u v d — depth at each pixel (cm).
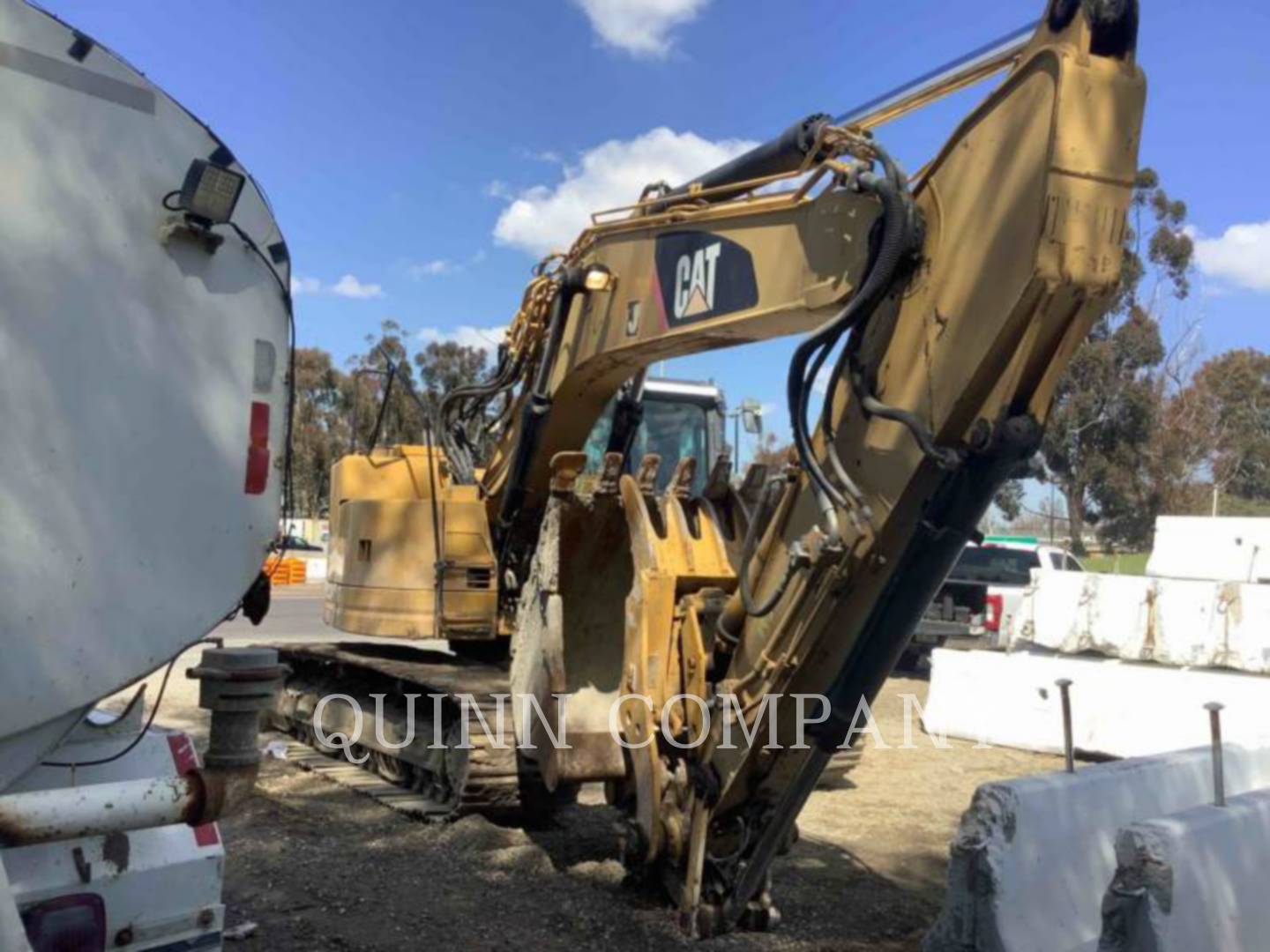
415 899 506
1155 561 1052
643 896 509
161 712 923
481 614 715
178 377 260
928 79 374
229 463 269
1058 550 1577
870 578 385
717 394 945
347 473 786
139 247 254
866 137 393
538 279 636
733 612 439
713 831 456
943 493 354
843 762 775
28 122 238
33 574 236
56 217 241
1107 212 309
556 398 608
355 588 734
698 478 921
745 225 438
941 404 344
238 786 286
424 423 751
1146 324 2833
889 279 359
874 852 611
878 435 373
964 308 336
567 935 462
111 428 249
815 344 372
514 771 622
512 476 664
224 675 294
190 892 320
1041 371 329
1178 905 346
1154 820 365
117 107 252
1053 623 980
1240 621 872
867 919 493
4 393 233
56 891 292
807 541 387
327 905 498
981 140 335
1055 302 312
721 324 450
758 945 454
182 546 260
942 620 1459
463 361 4250
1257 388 3494
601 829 629
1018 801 396
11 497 233
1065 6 313
